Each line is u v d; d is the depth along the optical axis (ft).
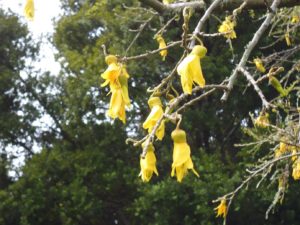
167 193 29.12
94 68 32.35
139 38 30.53
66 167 35.09
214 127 33.83
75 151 37.19
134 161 36.19
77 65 33.50
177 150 6.66
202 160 30.60
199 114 32.40
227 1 9.71
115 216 36.01
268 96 33.27
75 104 34.19
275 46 31.30
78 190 33.24
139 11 29.19
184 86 6.32
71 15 37.32
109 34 31.71
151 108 7.02
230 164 30.35
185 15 7.03
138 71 30.63
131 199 34.94
